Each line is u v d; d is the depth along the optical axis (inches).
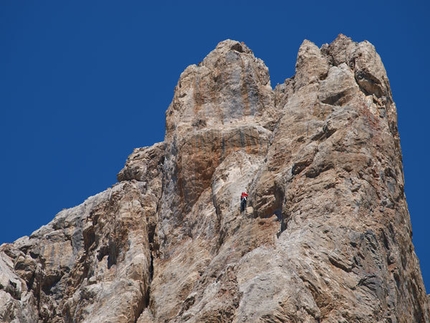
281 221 3725.4
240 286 3353.8
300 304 3262.8
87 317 3976.4
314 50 4256.9
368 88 3986.2
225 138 4330.7
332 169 3700.8
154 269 4160.9
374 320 3368.6
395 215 3671.3
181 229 4229.8
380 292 3442.4
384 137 3809.1
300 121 3988.7
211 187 4247.0
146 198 4411.9
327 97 4020.7
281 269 3351.4
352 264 3459.6
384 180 3713.1
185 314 3380.9
